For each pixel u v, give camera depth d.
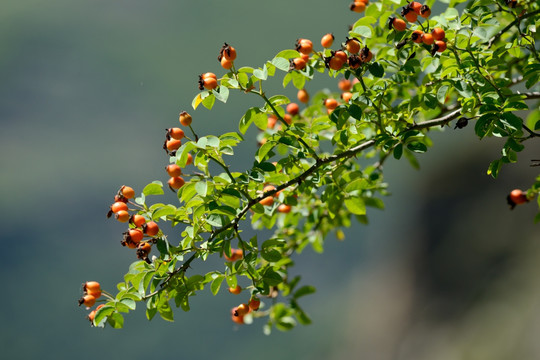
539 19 1.82
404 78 1.84
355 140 1.84
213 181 1.78
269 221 1.95
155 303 1.78
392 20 1.81
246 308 1.82
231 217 1.79
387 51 1.87
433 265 5.36
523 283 4.41
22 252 11.20
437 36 1.79
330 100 1.86
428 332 4.97
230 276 1.80
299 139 1.81
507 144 1.76
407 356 5.03
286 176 1.81
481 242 4.98
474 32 1.80
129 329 9.88
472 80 1.79
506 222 4.91
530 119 1.99
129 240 1.77
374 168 2.02
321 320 9.06
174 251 1.78
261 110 1.80
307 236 2.06
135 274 1.79
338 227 2.09
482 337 4.36
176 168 1.79
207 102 1.79
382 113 1.84
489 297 4.50
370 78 1.85
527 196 1.81
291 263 2.03
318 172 1.83
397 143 1.81
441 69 1.83
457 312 4.82
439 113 1.97
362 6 1.89
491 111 1.76
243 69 1.78
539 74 1.79
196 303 10.05
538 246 4.54
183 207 1.78
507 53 1.87
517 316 4.15
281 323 2.04
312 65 1.82
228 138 1.78
